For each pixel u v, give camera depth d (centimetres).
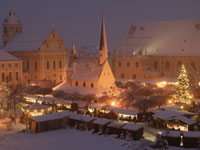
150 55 16450
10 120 8231
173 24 16938
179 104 9994
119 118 8569
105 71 11244
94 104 9394
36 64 15512
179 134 6297
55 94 10775
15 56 15788
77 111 9162
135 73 15688
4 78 13850
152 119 8100
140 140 6675
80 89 11312
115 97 9850
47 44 15750
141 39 17525
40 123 7319
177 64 15650
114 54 16338
